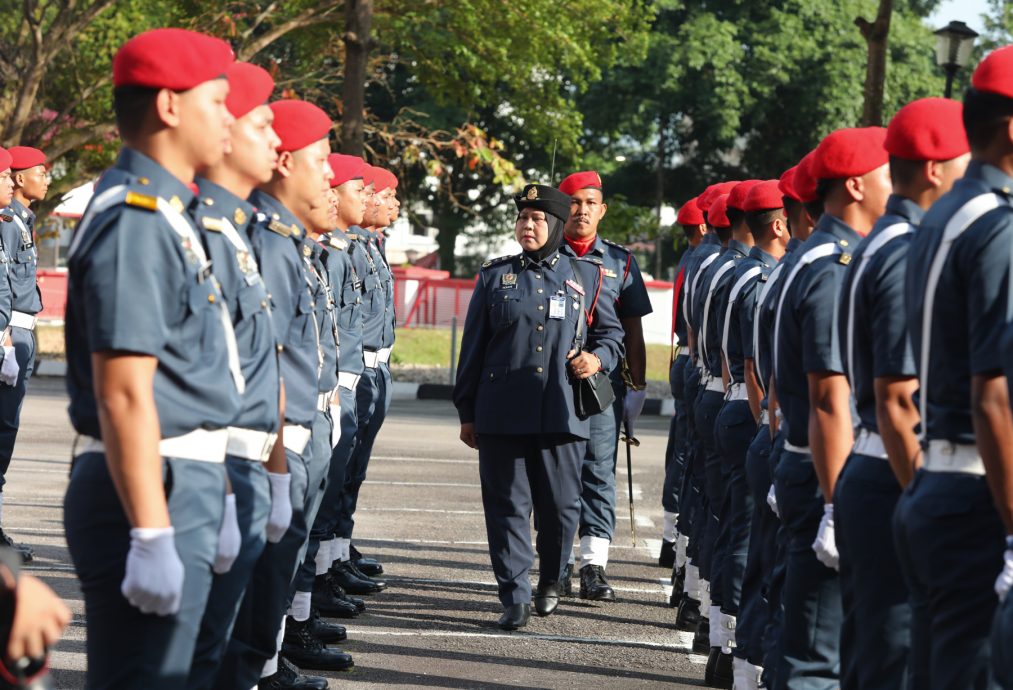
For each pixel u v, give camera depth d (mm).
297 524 4895
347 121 18359
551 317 7152
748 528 5949
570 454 7227
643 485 12383
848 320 4016
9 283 8469
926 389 3430
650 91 39344
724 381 6180
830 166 4531
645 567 8961
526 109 25047
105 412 3172
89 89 21547
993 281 3201
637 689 5973
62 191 22047
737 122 38844
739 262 6172
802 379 4590
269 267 4504
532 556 7207
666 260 45312
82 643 6262
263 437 3961
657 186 42938
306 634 6133
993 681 3361
